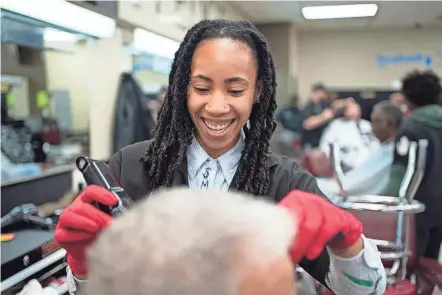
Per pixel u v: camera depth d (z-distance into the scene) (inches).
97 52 131.7
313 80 372.5
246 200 16.8
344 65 363.3
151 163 36.1
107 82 132.6
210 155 35.7
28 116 157.4
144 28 135.2
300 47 370.0
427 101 97.0
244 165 35.4
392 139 107.3
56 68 160.2
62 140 154.1
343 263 25.3
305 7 243.1
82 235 21.6
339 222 21.6
